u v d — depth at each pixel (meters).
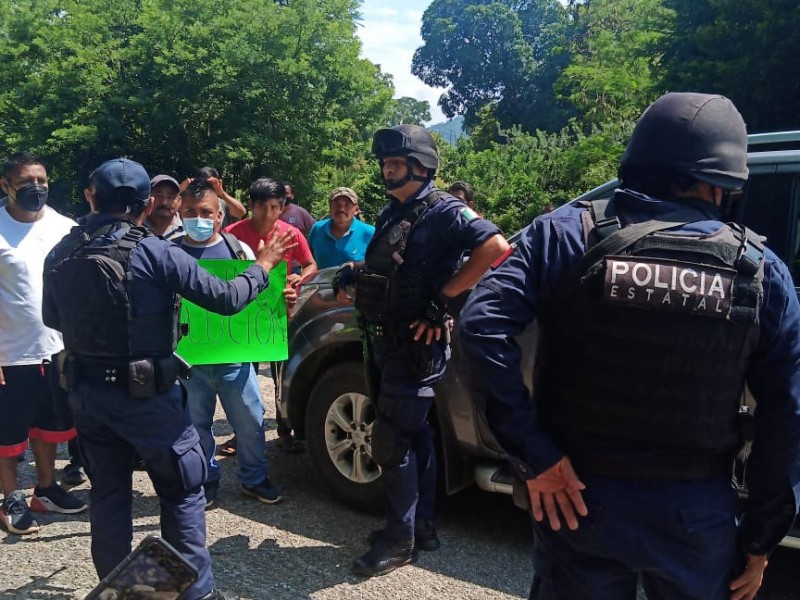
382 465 3.06
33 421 3.59
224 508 3.81
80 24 19.41
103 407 2.50
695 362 1.50
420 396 2.99
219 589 2.93
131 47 19.44
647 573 1.63
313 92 19.97
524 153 14.27
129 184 2.62
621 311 1.50
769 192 3.03
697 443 1.54
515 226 13.34
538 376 1.72
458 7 51.53
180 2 19.56
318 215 20.61
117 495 2.65
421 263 2.87
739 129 1.63
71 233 2.65
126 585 1.69
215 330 3.61
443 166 17.48
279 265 3.68
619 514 1.56
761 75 12.16
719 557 1.59
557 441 1.64
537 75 44.97
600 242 1.56
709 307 1.48
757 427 1.61
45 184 3.51
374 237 3.03
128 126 20.00
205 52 18.70
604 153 13.38
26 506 3.51
